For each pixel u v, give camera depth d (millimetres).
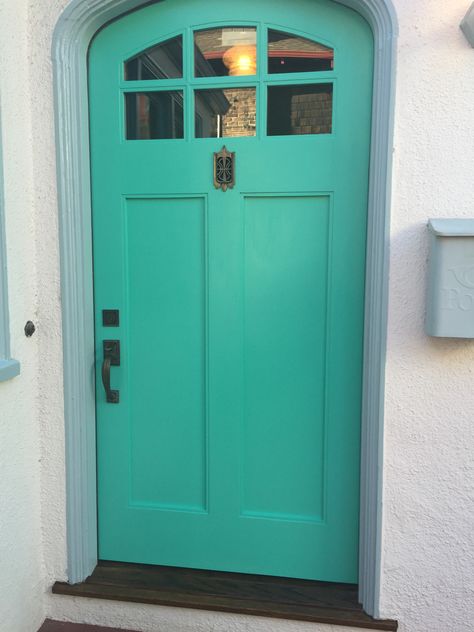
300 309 1934
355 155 1825
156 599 1930
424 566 1796
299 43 1840
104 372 1988
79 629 1983
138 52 1922
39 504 2002
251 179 1897
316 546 2002
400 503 1789
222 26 1862
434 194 1683
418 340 1734
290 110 1874
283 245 1916
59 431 1978
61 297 1924
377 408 1773
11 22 1753
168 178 1947
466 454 1741
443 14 1625
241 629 1905
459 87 1639
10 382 1792
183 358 2025
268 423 1994
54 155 1879
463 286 1575
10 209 1774
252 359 1977
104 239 2010
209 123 1923
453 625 1803
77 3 1785
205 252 1958
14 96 1781
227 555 2064
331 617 1838
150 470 2086
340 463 1954
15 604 1837
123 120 1955
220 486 2039
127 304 2027
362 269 1864
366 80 1786
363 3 1677
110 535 2123
